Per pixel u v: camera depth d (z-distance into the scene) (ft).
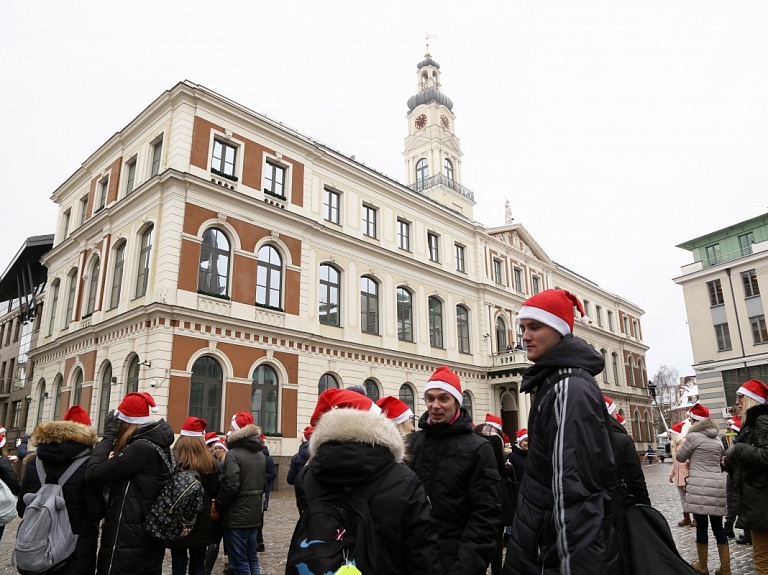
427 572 8.92
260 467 22.49
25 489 15.30
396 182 102.68
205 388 67.77
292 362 77.56
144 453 15.24
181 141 71.61
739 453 18.80
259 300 76.23
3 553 32.60
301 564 8.05
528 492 9.88
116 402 68.08
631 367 169.58
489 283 118.73
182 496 15.35
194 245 69.72
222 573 27.68
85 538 15.16
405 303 100.32
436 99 150.00
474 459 13.28
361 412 9.55
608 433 9.27
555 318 10.64
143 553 14.83
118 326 71.87
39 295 119.24
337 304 88.02
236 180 76.64
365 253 93.35
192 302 67.97
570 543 8.24
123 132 82.89
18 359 126.21
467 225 117.50
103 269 79.51
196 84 74.43
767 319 114.01
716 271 123.24
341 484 9.04
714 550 30.99
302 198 84.99
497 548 21.98
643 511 10.17
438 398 14.06
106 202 84.48
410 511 9.13
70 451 15.31
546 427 9.67
